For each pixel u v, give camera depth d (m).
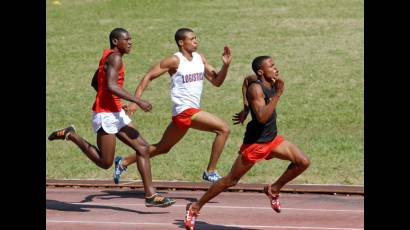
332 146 61.88
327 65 90.25
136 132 41.12
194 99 44.84
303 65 90.62
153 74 44.25
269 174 53.06
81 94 84.44
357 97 78.56
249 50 96.94
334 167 54.97
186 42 44.38
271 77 34.94
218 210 42.47
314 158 58.09
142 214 41.59
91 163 58.47
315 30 104.00
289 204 44.06
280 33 103.38
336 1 118.19
